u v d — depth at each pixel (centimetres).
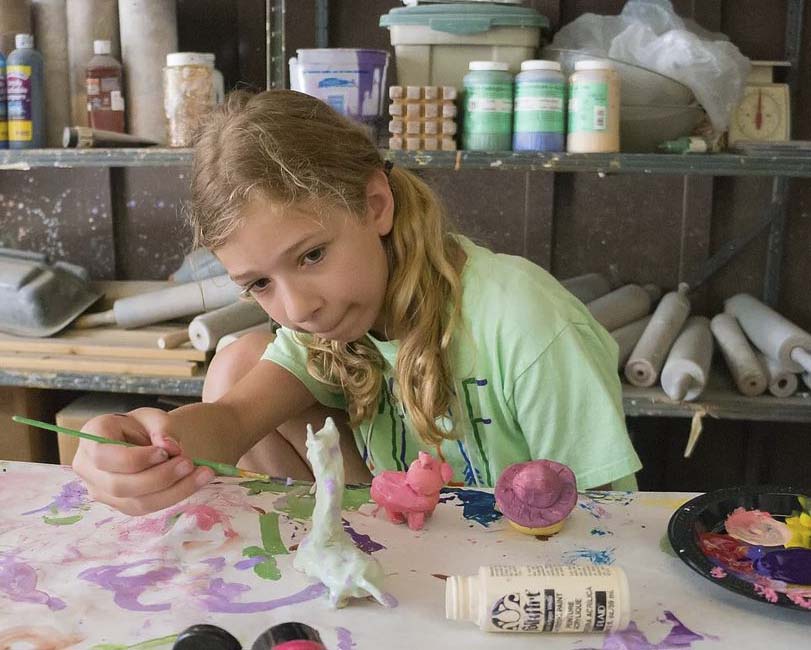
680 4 183
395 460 118
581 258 197
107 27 181
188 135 164
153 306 180
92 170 200
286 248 83
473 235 196
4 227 204
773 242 191
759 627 66
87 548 77
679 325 173
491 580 65
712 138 164
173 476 80
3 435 179
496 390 106
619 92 155
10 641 64
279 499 86
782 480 201
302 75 157
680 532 75
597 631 65
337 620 66
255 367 114
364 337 112
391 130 159
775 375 161
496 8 161
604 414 102
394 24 162
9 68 172
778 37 183
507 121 158
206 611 67
